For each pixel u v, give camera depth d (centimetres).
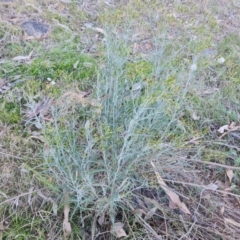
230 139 181
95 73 201
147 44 225
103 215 135
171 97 159
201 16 272
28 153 159
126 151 134
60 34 235
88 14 263
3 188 145
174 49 205
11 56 212
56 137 135
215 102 197
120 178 138
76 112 168
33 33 233
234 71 223
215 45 243
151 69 180
